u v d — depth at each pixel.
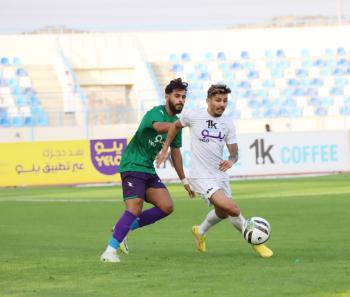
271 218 32.69
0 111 78.50
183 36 90.31
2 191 55.81
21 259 20.67
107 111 78.19
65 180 59.38
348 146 64.25
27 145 59.25
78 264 19.33
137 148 20.06
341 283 15.69
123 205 41.94
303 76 88.38
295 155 63.03
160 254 21.36
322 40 91.25
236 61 89.00
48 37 87.19
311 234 26.53
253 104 84.81
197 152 20.31
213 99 19.92
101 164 59.56
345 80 88.44
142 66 86.06
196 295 14.62
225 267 18.27
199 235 21.61
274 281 16.03
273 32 91.31
